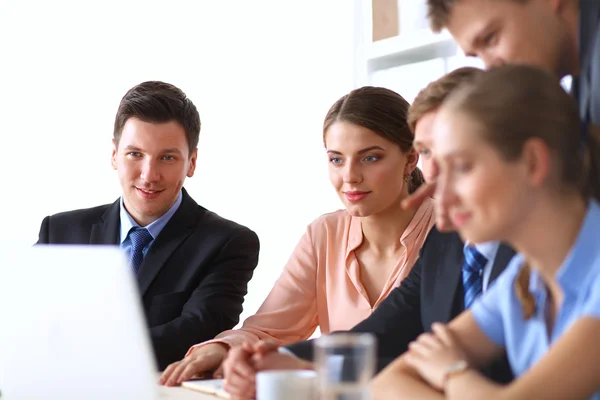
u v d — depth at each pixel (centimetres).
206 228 255
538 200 108
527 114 106
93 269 121
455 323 134
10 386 128
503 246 154
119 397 121
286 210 412
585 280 110
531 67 110
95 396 122
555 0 134
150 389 120
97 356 122
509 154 105
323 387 106
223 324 241
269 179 416
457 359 119
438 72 267
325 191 401
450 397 115
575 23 137
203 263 248
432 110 167
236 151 423
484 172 106
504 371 139
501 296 130
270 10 415
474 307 134
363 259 224
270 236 416
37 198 405
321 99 400
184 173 255
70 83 410
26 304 125
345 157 211
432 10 141
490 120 105
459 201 109
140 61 420
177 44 425
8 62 403
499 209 106
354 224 228
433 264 173
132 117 248
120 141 251
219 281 246
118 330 121
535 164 106
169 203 254
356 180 210
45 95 407
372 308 218
